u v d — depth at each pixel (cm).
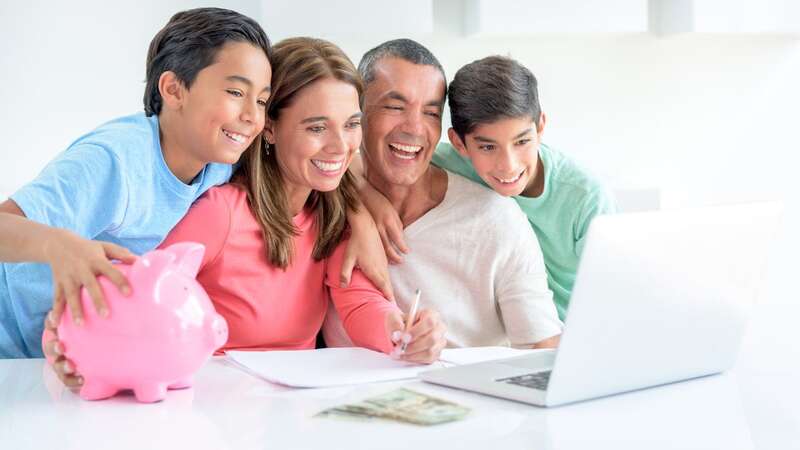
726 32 287
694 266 97
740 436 81
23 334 135
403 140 150
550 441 79
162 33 128
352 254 142
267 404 92
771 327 245
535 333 154
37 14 276
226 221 135
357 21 263
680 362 101
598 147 302
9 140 277
